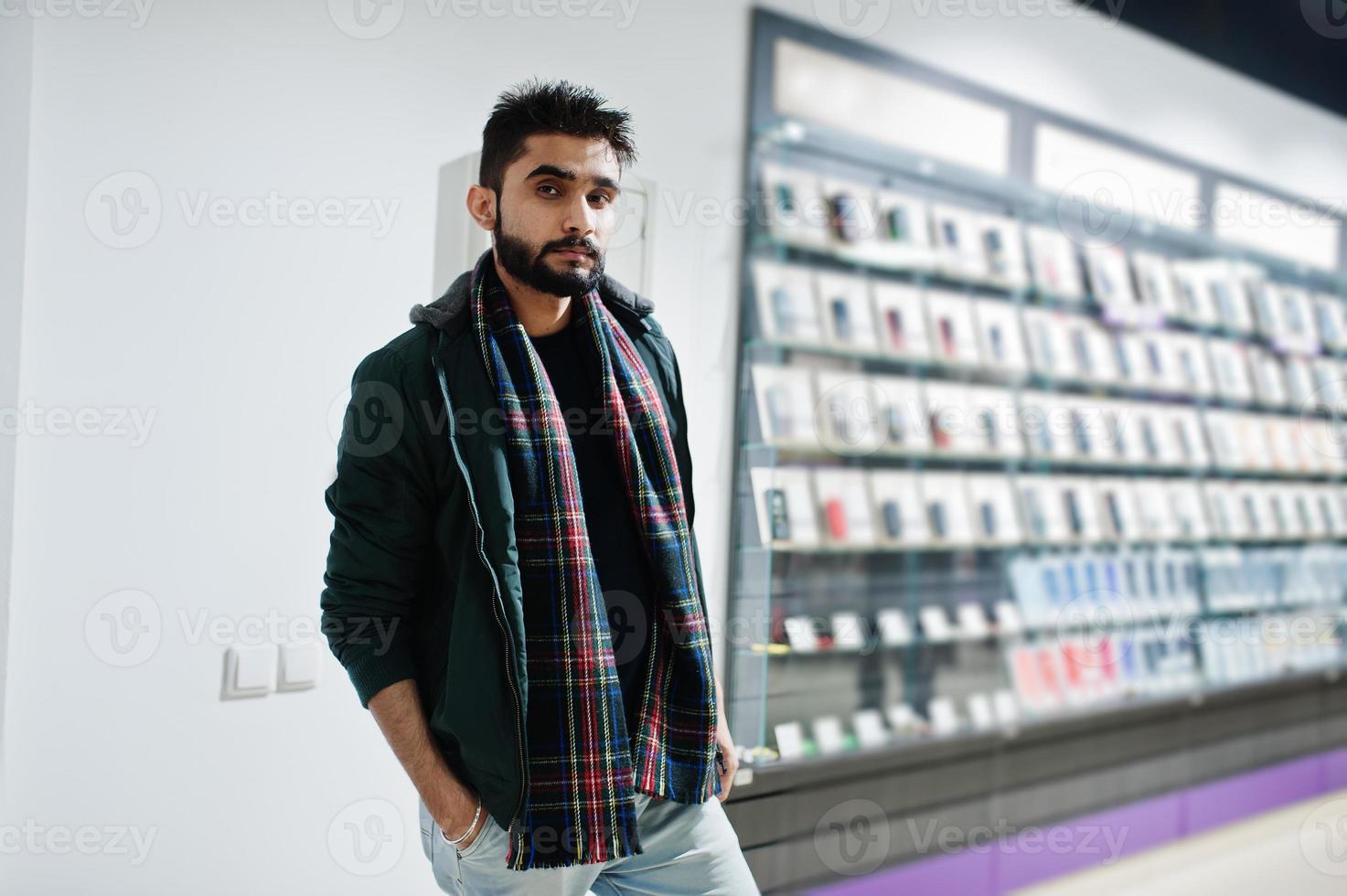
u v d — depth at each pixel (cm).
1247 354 395
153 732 164
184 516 167
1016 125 318
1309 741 391
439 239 190
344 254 182
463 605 112
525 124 117
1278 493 399
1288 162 414
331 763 181
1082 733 316
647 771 123
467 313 122
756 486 250
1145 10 348
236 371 171
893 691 281
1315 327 421
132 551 162
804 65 261
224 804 171
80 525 158
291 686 177
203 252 168
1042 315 325
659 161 232
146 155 163
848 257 274
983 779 290
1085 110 340
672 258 236
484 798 113
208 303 169
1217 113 386
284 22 175
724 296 247
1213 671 363
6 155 150
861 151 270
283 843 177
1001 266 312
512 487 117
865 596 277
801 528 261
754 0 249
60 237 156
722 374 246
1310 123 422
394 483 115
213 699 170
